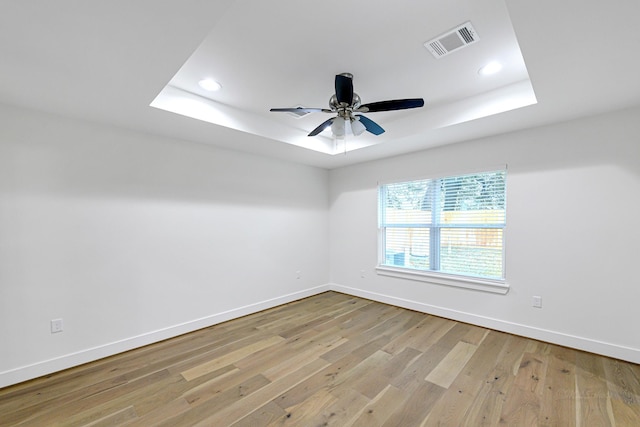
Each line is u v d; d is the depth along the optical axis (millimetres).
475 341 3020
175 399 2090
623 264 2574
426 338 3113
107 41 1542
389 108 2271
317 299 4656
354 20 1708
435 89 2654
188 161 3381
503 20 1719
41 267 2432
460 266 3660
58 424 1846
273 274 4277
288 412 1947
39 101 2266
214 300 3588
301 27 1768
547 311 2963
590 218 2729
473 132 3182
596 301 2697
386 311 4035
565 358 2619
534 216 3035
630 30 1469
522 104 2506
